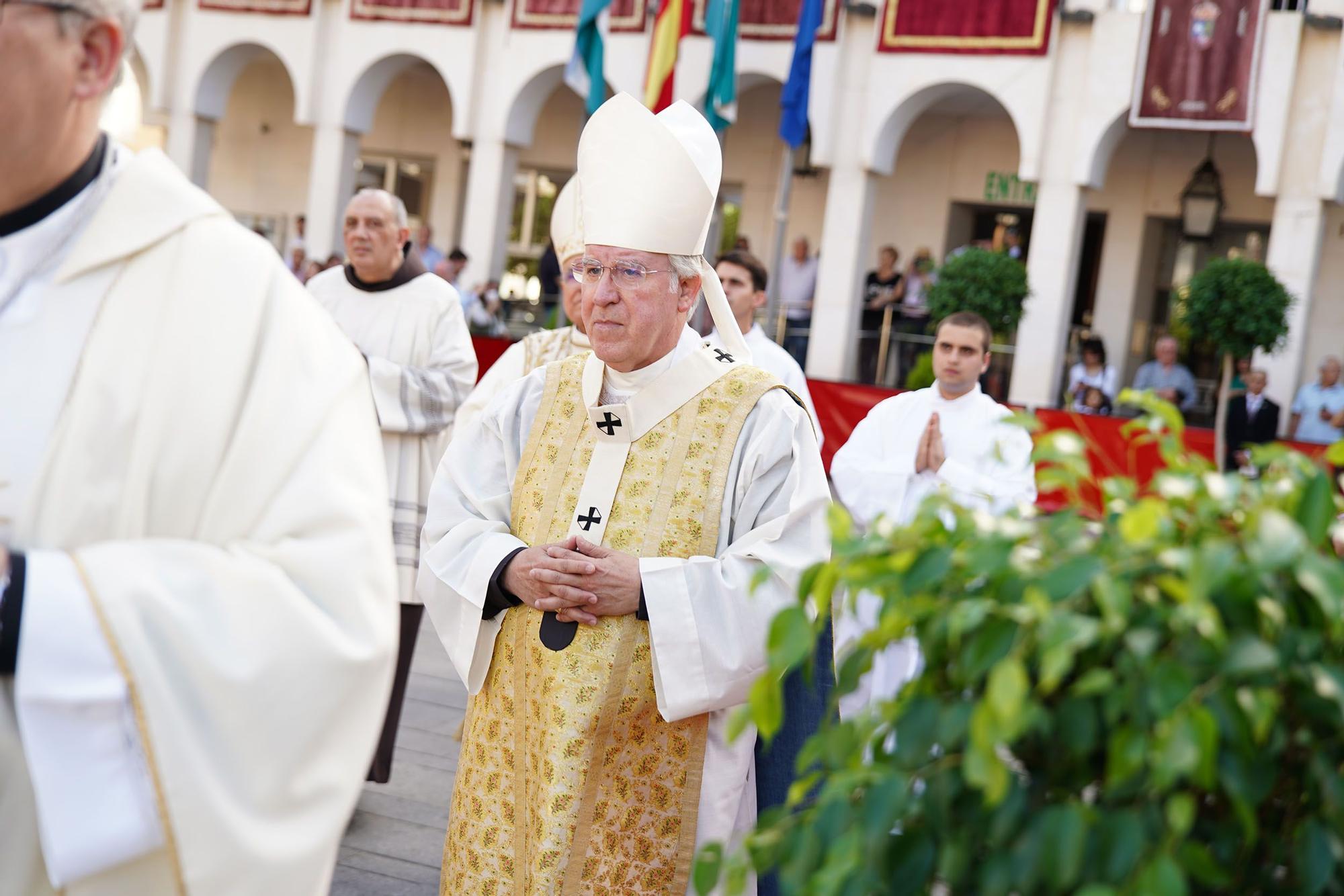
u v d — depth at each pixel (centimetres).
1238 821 143
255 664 161
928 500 151
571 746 266
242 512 170
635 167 278
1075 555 139
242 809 162
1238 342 1109
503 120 1733
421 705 584
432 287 524
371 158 2072
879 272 1573
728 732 157
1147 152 1672
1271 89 1390
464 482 305
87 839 155
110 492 167
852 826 144
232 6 1841
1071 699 137
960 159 1762
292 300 182
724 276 545
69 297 171
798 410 291
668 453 284
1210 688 130
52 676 152
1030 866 135
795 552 272
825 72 1555
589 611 268
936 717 141
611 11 1636
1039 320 1491
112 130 191
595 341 283
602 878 268
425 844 423
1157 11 1417
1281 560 128
